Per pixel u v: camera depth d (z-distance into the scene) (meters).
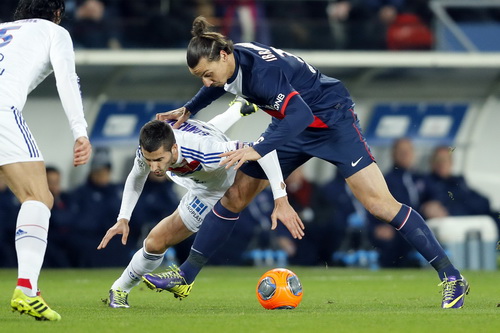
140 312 25.19
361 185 26.66
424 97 65.12
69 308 27.03
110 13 61.12
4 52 22.80
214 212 26.91
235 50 25.00
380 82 64.25
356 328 20.12
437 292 35.78
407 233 26.34
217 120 28.36
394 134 65.62
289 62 26.05
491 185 66.31
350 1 65.94
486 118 66.12
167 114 28.05
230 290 37.44
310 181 59.84
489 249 56.69
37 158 22.17
